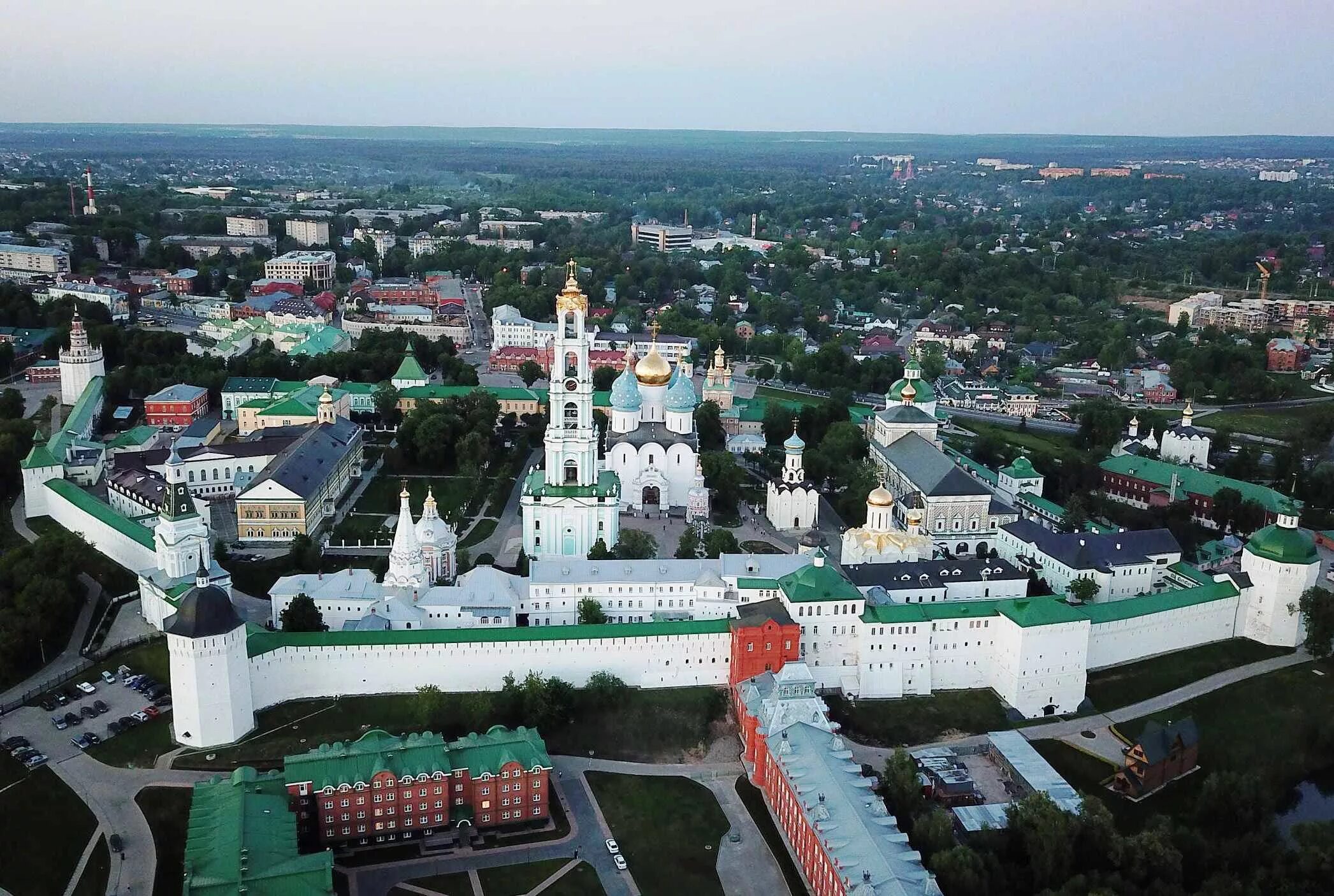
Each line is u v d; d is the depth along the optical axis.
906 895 167.75
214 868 169.00
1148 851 188.62
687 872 195.25
